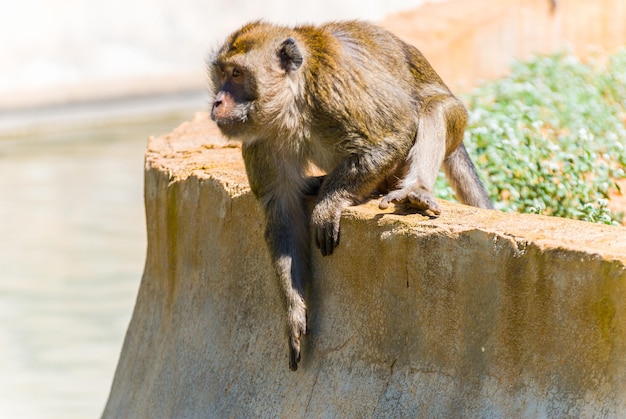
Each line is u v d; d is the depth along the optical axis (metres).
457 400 9.18
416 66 11.88
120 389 14.00
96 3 50.81
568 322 8.39
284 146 10.84
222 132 10.87
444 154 11.26
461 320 9.24
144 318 13.95
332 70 10.60
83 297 23.14
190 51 50.97
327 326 10.59
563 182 13.71
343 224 10.35
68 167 35.09
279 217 10.88
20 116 42.75
